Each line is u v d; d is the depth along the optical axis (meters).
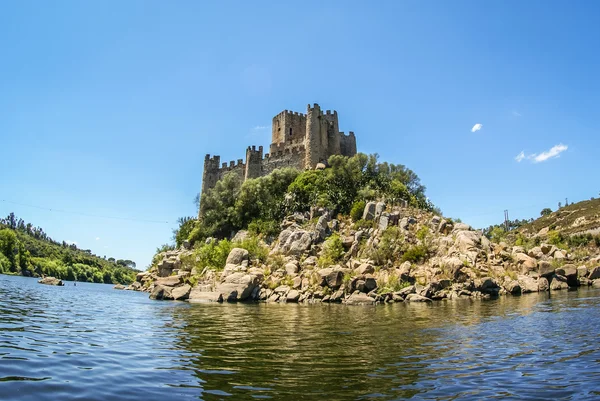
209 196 83.44
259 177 80.94
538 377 9.86
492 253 45.78
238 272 46.41
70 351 12.43
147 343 14.54
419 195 75.06
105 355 12.09
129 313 25.89
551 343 14.24
